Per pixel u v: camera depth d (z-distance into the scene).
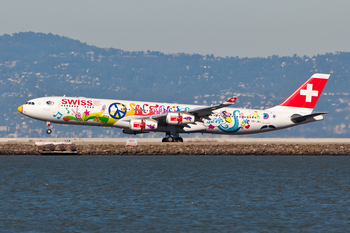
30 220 105.88
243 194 137.62
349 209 118.38
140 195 134.00
